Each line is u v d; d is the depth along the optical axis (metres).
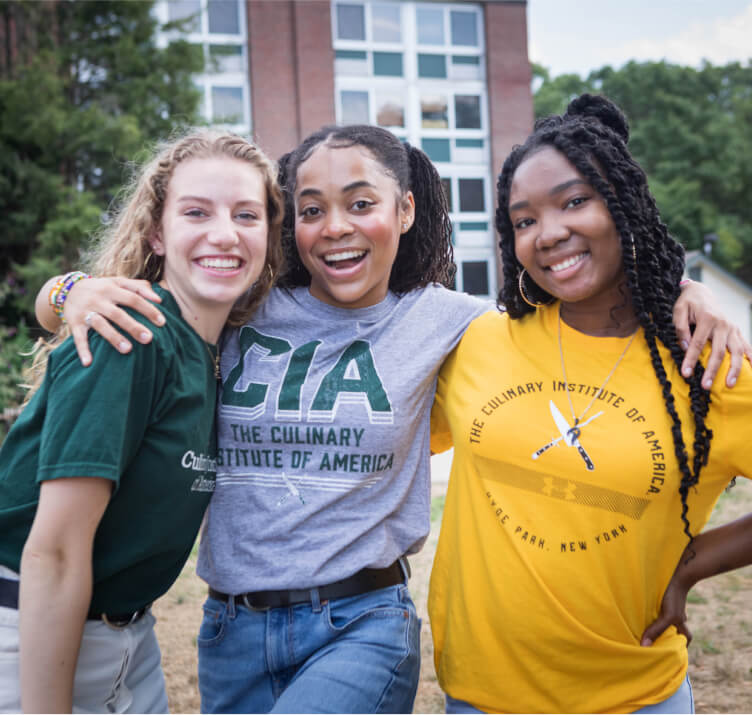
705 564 2.00
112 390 1.69
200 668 2.19
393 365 2.19
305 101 21.03
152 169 2.06
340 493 2.07
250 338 2.24
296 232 2.26
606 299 2.06
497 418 2.04
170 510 1.85
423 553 5.57
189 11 20.72
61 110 13.46
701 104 46.38
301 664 2.04
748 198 44.12
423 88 22.92
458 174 23.19
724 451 1.89
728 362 1.92
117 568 1.83
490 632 2.02
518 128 23.28
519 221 2.05
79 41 14.79
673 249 2.13
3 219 13.63
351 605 2.04
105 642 1.90
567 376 2.03
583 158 1.94
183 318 1.97
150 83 14.53
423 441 2.27
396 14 22.77
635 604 1.96
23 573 1.66
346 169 2.18
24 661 1.66
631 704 1.94
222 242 1.92
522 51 23.31
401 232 2.37
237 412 2.13
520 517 1.99
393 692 1.99
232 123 15.85
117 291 1.80
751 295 27.36
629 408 1.94
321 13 21.23
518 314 2.20
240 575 2.06
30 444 1.78
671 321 1.99
